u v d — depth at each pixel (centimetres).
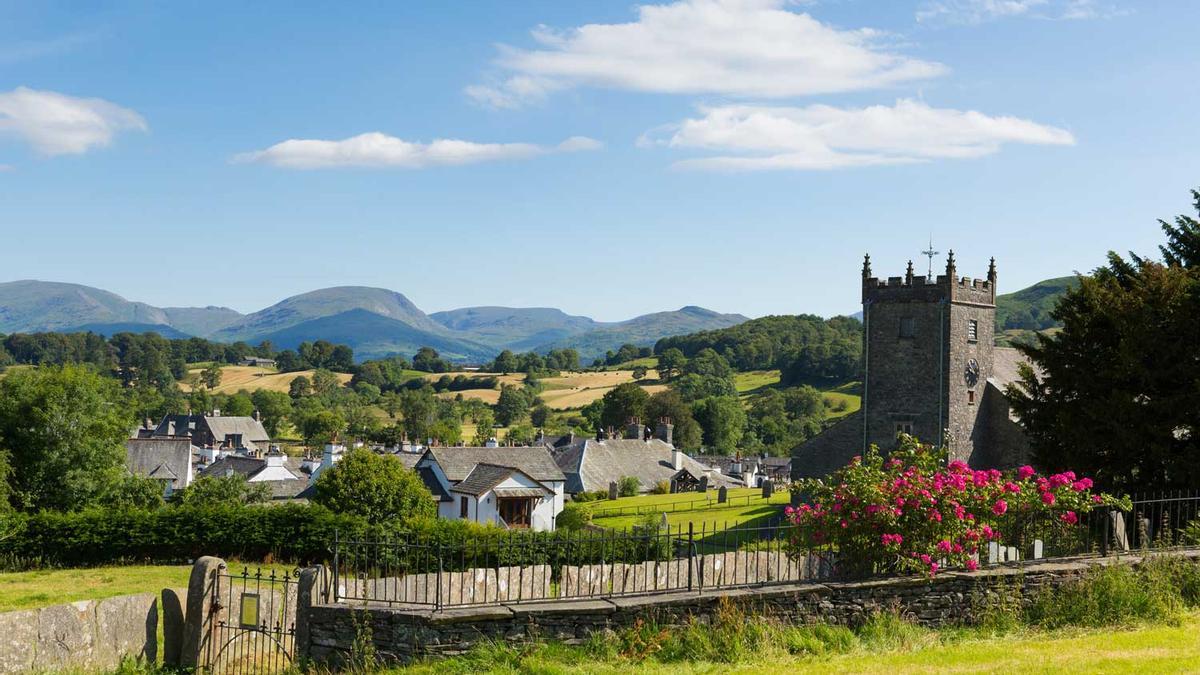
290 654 1902
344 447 8912
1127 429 3519
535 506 7638
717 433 18112
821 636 1708
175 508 4719
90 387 6131
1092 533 2202
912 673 1499
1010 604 1878
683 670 1548
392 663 1625
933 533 1903
